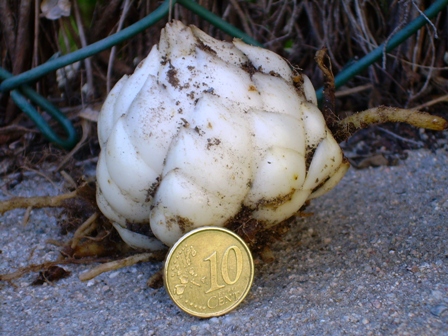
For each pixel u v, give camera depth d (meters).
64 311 0.16
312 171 0.16
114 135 0.15
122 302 0.16
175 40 0.16
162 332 0.15
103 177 0.16
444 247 0.18
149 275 0.18
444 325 0.15
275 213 0.16
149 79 0.15
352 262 0.17
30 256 0.18
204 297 0.15
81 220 0.19
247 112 0.15
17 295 0.17
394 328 0.15
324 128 0.16
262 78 0.16
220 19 0.22
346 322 0.15
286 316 0.15
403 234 0.19
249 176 0.15
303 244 0.19
